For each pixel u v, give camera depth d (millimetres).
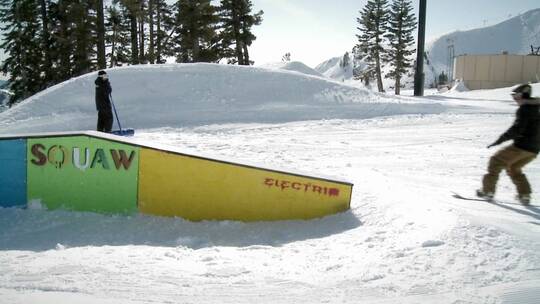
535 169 9141
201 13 34562
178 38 36250
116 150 6883
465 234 4621
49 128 15438
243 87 19594
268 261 4684
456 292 3605
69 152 7016
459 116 17500
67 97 17641
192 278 4121
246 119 16719
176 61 37531
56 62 34531
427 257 4273
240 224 6523
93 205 7023
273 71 21125
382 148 11742
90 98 17672
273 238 5906
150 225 6492
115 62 34250
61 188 7082
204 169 6730
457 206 6000
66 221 6621
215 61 37562
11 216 6820
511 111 18781
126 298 3629
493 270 3932
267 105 18422
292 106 18484
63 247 5453
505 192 7188
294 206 6621
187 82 19406
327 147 11867
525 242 4438
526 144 6070
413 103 19719
